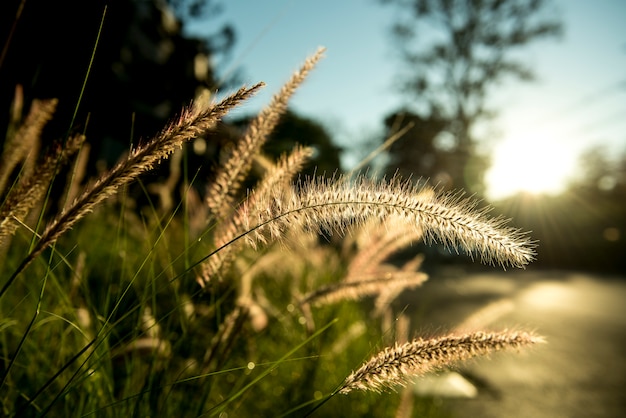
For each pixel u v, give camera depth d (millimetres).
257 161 1579
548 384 4922
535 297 12500
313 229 982
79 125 1197
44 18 2654
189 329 1652
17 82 2436
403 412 1804
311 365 2375
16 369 1618
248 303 1597
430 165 29547
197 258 2129
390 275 1790
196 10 13414
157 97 7211
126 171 799
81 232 2598
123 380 1737
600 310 10438
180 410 1542
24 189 1048
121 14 4477
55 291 1902
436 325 6848
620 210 31453
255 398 2385
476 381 4891
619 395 4691
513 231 874
